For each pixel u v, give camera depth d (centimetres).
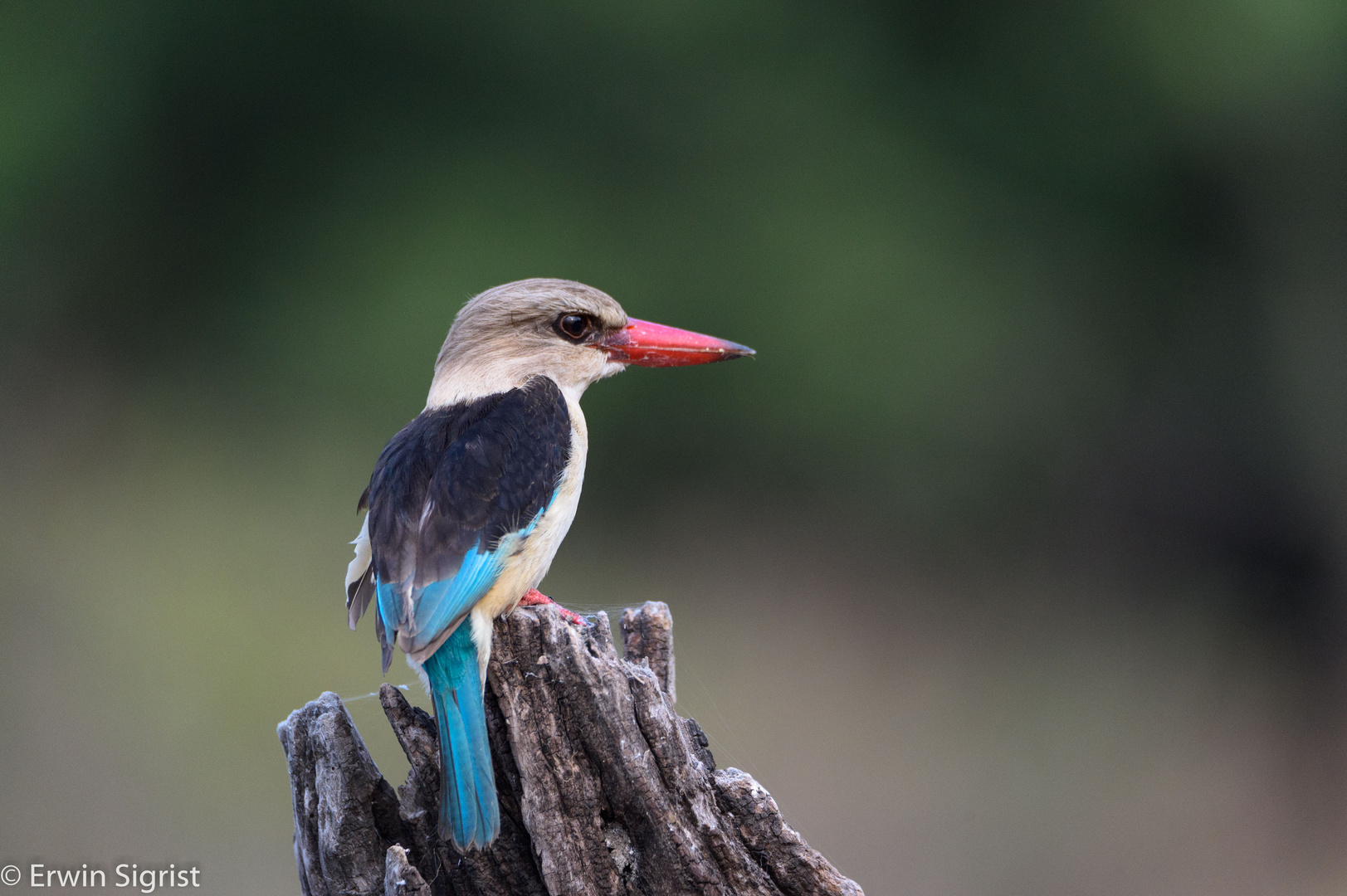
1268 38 1552
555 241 1625
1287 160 1605
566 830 410
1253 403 1602
